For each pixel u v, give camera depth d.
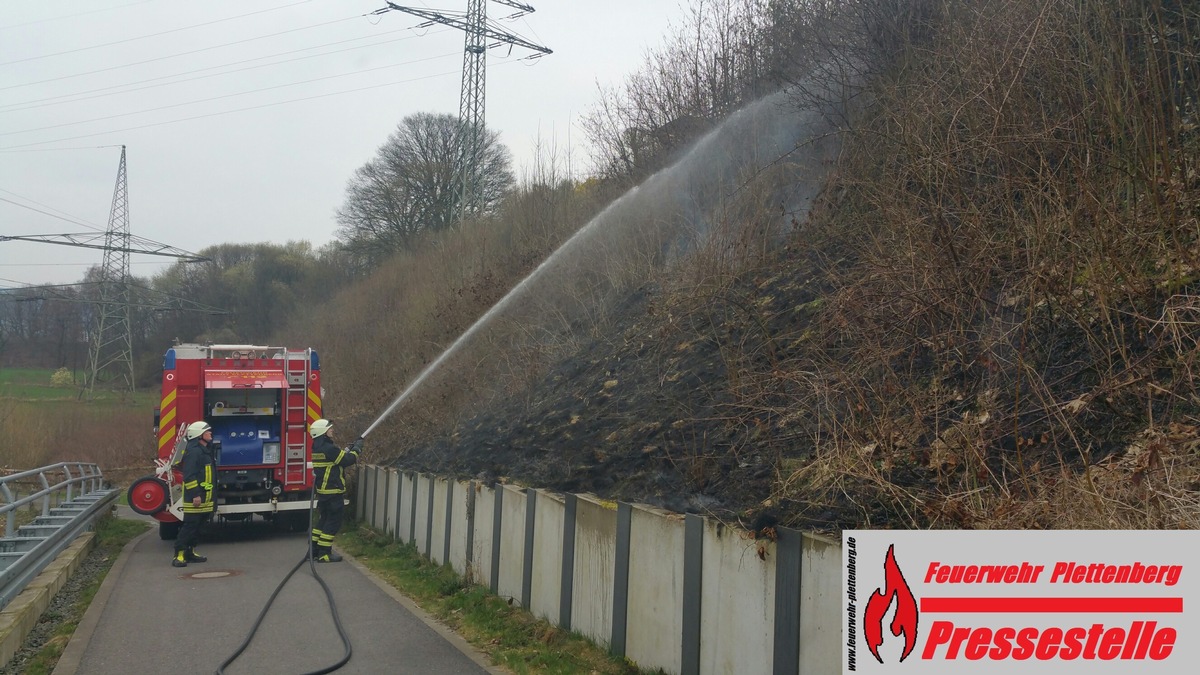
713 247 10.80
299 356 14.52
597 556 6.70
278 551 13.14
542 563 7.68
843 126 9.86
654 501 6.44
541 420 10.66
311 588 10.07
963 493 4.38
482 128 33.50
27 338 56.38
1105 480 3.93
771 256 9.93
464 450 11.80
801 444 6.02
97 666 6.86
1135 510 3.62
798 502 5.11
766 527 4.80
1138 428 4.34
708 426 7.23
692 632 5.39
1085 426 4.56
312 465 12.14
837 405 6.01
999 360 5.31
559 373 12.25
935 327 5.95
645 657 5.93
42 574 9.76
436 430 14.96
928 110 7.02
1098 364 4.84
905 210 6.47
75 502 13.91
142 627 8.11
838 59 10.16
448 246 27.52
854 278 7.26
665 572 5.76
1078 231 5.21
